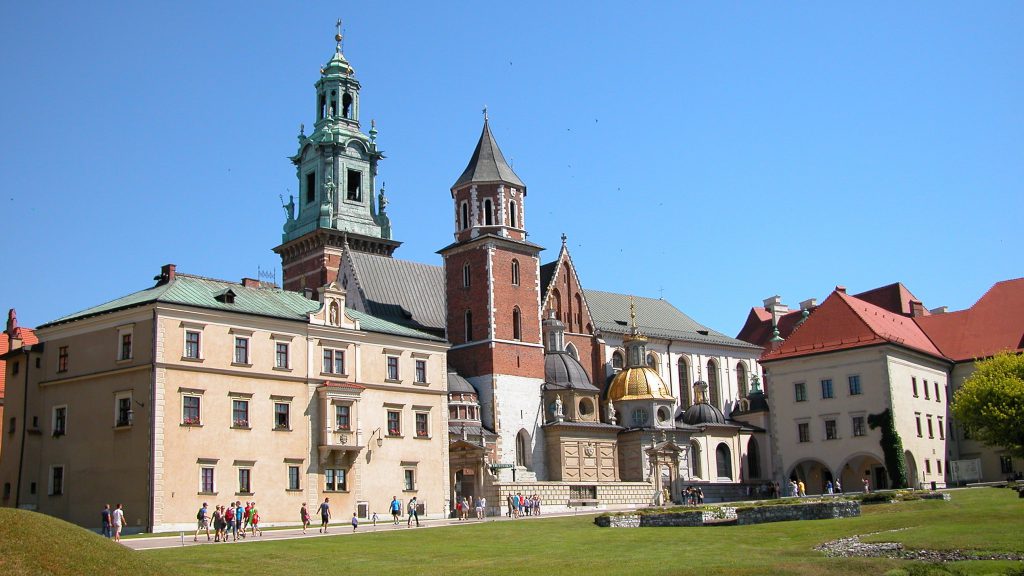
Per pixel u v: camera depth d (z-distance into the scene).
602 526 67.62
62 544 33.62
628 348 124.50
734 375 143.75
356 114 147.62
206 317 77.94
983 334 124.69
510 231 117.00
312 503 81.62
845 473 115.25
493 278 112.75
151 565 35.72
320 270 135.75
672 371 135.75
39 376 82.12
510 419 109.88
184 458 74.75
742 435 129.62
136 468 73.88
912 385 112.50
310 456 82.25
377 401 87.62
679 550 51.03
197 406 76.25
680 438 119.94
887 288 150.88
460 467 97.56
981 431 99.88
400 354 90.62
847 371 109.94
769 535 55.94
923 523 56.59
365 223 142.38
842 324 113.12
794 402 113.88
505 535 62.53
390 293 118.75
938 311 149.75
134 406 75.06
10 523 33.28
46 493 79.50
